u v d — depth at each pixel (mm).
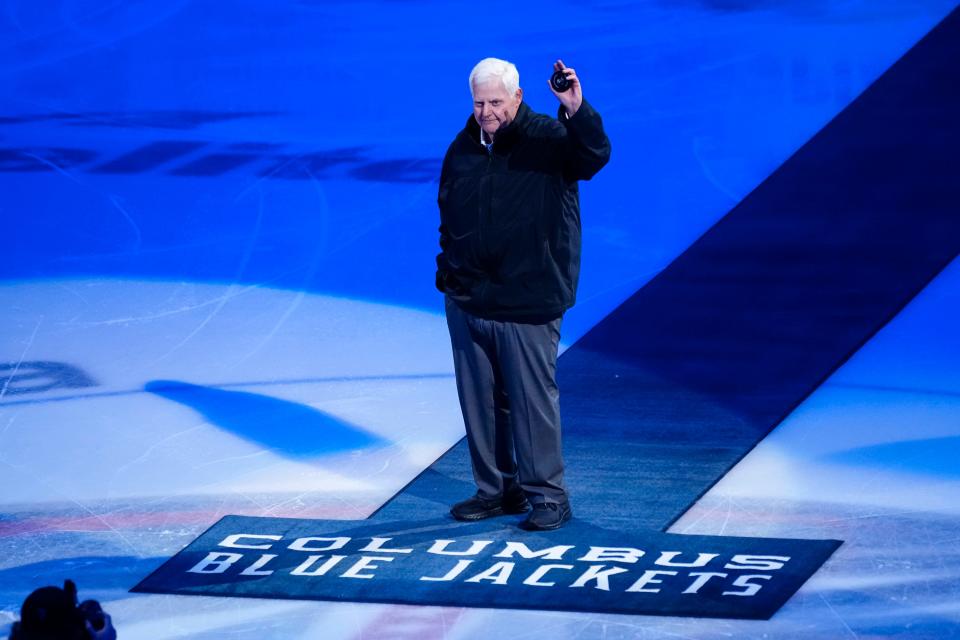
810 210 36125
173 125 45875
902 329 29484
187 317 32969
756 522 21812
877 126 40438
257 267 35781
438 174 40750
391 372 29516
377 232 37312
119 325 32656
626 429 25734
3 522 23406
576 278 21594
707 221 36375
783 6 49812
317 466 25188
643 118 42719
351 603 19734
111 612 19938
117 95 48500
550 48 48438
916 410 25844
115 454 26078
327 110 46031
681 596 19328
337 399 28219
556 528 21734
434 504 23188
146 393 28922
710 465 23969
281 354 30734
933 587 19438
